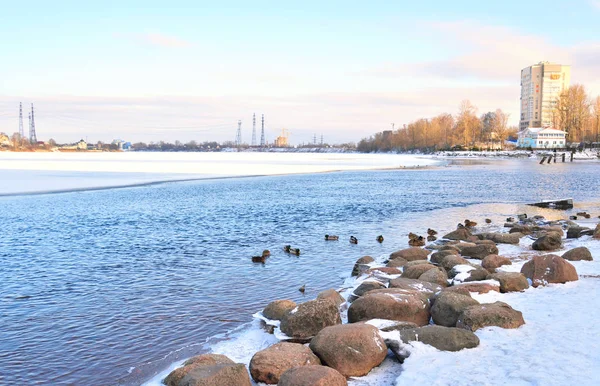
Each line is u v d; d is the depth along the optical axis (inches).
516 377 235.8
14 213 1053.8
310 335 321.4
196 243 730.2
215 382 241.6
